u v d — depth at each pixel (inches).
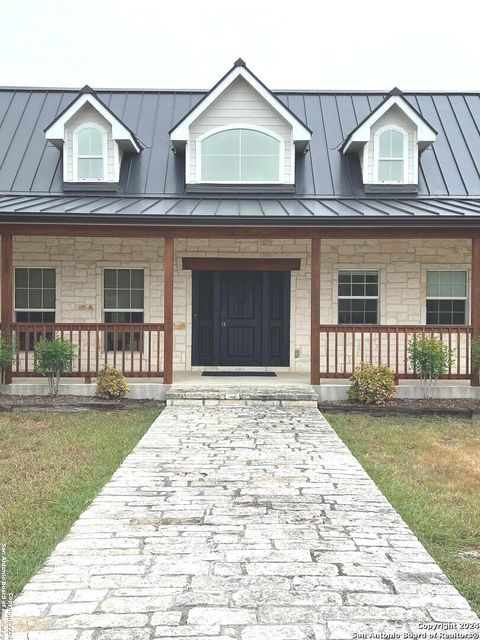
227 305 539.5
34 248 517.0
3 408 409.4
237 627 134.0
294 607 142.6
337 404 419.8
